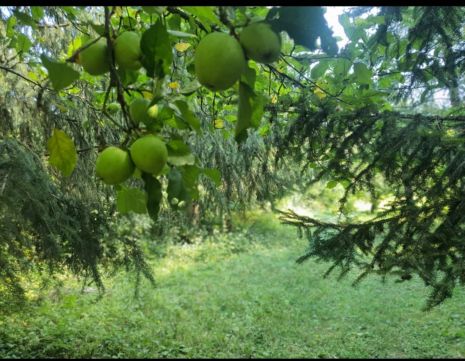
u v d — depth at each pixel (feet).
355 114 8.96
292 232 48.62
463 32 9.97
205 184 21.44
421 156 8.72
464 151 7.98
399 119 9.02
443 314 25.03
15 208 10.30
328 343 22.15
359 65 7.64
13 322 21.47
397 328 23.76
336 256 9.11
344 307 27.37
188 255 40.47
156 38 3.74
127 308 25.80
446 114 10.28
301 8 3.51
